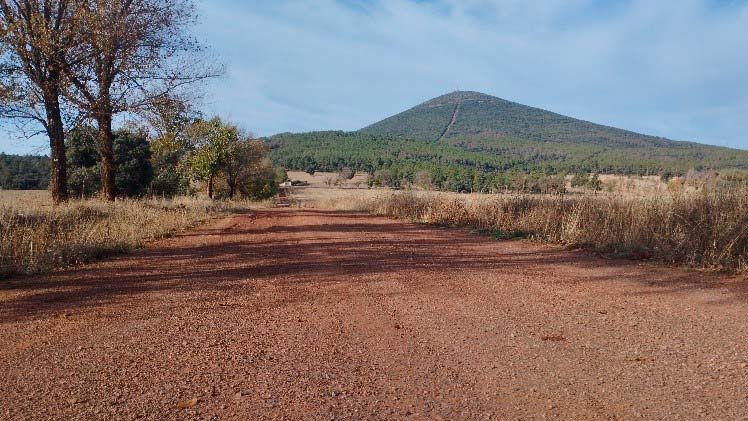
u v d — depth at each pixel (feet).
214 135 120.06
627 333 14.51
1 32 42.93
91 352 13.50
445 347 13.67
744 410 9.61
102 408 10.13
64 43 47.19
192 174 126.21
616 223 31.58
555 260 27.14
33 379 11.67
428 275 23.47
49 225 33.45
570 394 10.59
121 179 115.75
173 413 9.90
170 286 21.65
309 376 11.76
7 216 33.73
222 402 10.38
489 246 33.32
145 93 54.34
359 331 15.23
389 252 30.83
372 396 10.66
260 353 13.35
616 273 23.17
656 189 34.27
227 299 19.31
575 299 18.60
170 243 36.55
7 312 17.61
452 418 9.64
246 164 145.69
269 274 24.23
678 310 16.83
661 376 11.35
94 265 26.99
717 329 14.64
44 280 23.02
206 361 12.75
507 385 11.12
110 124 57.11
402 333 14.97
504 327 15.34
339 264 26.73
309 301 18.92
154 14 52.60
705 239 25.64
